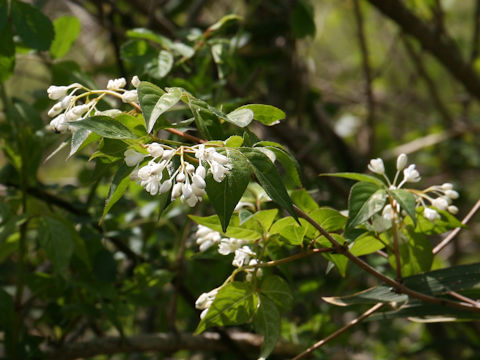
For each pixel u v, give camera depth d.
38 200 1.75
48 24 1.65
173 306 1.79
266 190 1.41
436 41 2.29
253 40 2.41
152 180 1.42
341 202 2.30
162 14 2.54
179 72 1.93
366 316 1.55
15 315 1.66
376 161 1.54
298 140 2.39
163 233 1.87
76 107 1.45
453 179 2.97
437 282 1.54
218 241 1.55
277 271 1.84
